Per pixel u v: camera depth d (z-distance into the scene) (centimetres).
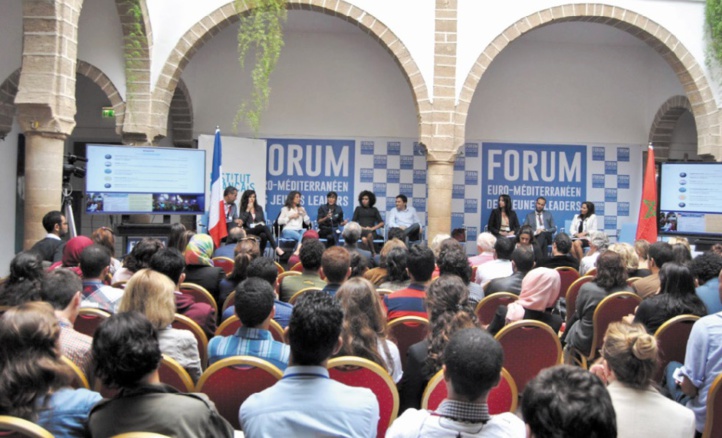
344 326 345
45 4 809
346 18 1132
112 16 1080
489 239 772
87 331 416
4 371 227
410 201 1366
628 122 1395
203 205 983
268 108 1354
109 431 229
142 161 953
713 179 1026
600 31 1317
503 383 336
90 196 930
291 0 1106
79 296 356
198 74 1345
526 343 424
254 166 1287
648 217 1027
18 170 1309
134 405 232
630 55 1391
